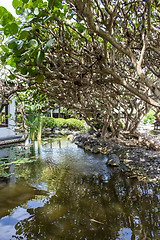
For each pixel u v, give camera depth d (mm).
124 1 2178
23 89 2395
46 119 12781
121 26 2336
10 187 3383
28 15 1240
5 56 1400
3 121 8828
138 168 4406
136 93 1791
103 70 1735
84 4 1147
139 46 2498
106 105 5074
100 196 3020
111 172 4273
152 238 1938
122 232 2074
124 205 2699
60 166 4797
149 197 2922
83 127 13758
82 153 6398
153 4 2434
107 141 6863
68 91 2855
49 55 1961
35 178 3896
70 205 2730
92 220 2336
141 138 6285
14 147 7375
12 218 2391
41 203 2795
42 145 7953
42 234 2059
